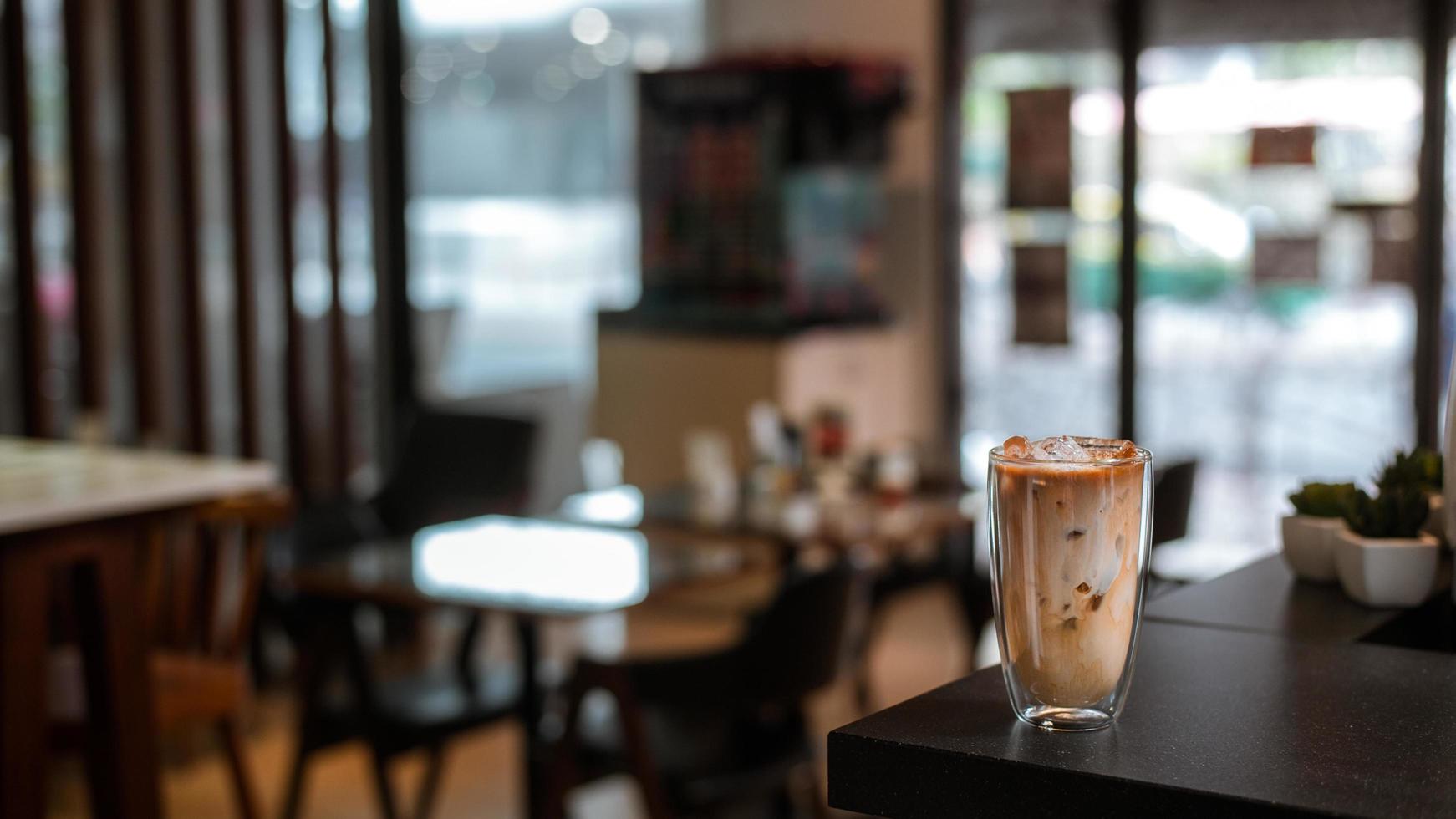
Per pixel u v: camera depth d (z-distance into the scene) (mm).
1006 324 6469
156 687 3281
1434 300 5629
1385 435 5766
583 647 5992
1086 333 6305
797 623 2979
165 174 5406
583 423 6961
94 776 3207
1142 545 1228
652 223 6309
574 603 3186
